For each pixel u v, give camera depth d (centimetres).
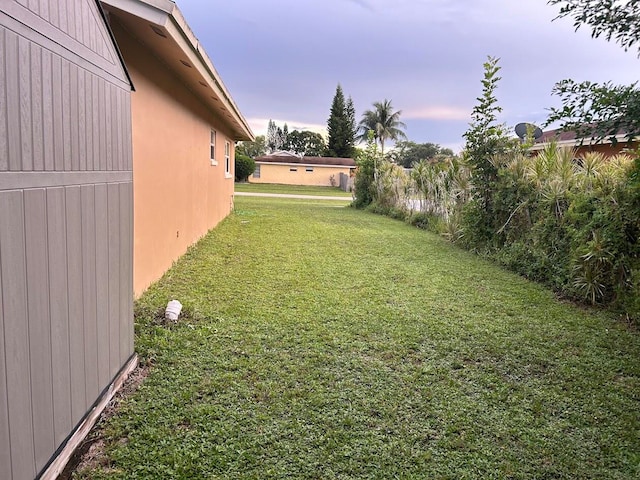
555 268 580
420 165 1335
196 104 738
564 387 305
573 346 382
